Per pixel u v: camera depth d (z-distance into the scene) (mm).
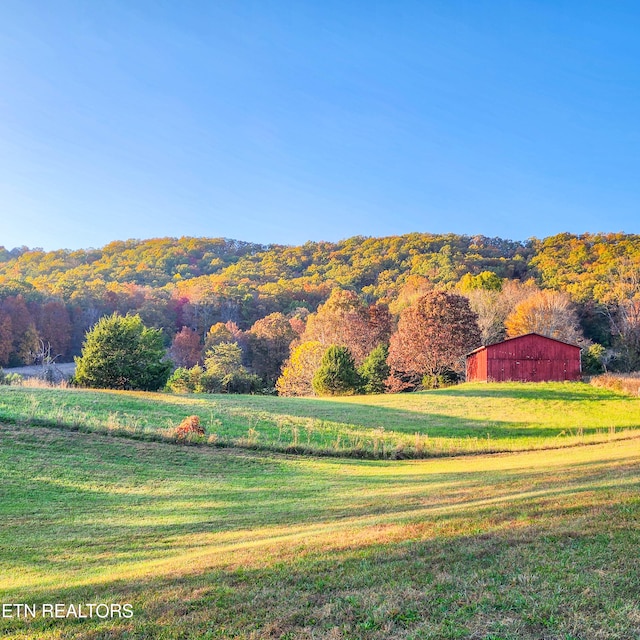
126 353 45156
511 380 55812
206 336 91250
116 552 10727
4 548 11164
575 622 5281
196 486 17625
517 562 6891
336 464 22266
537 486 12625
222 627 5957
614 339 72250
